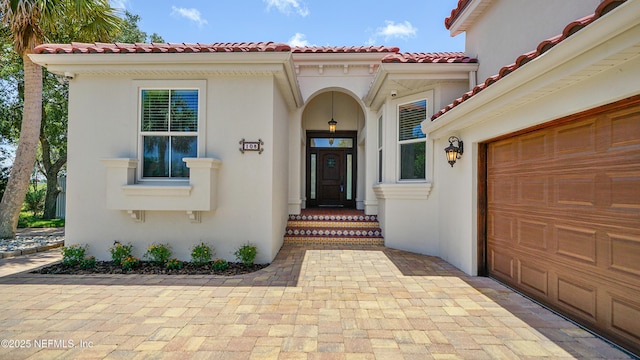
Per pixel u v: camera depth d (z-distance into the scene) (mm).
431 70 6629
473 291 4629
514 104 3996
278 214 7023
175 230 6102
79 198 6082
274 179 6352
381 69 6684
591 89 3039
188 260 6090
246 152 6117
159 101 6168
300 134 9234
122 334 3271
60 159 13617
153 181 6109
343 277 5273
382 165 8203
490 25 6359
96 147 6098
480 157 5410
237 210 6102
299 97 8281
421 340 3197
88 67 5883
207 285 4828
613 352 2951
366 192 8922
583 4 4152
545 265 4031
